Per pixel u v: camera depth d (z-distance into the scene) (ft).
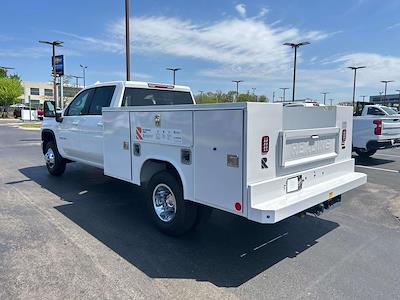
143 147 15.58
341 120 15.46
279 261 12.89
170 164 14.69
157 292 10.64
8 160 36.65
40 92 360.89
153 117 14.79
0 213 17.97
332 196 13.73
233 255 13.35
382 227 16.49
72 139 23.62
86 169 30.78
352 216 18.10
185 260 12.86
